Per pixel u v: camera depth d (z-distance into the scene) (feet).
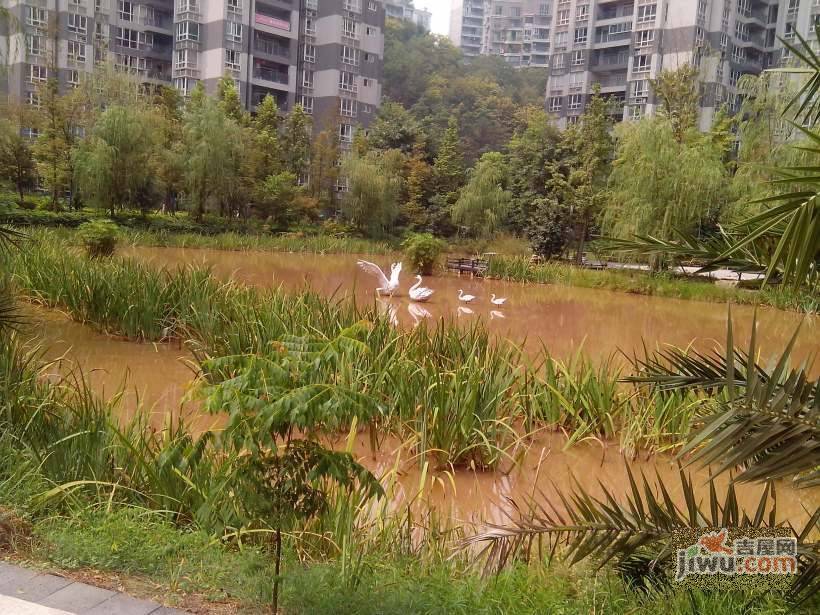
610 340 40.57
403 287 63.00
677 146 77.51
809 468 7.54
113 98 96.37
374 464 19.47
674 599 10.10
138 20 158.10
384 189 115.34
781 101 64.54
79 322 34.27
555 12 186.19
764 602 9.86
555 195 106.42
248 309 29.32
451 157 129.70
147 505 13.41
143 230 90.17
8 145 91.91
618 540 9.95
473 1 386.52
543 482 18.95
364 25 170.71
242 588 10.43
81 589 9.86
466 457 19.81
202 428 20.72
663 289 67.15
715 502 9.82
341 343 9.82
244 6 151.74
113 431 14.62
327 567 11.32
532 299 60.13
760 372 9.73
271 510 9.23
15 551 10.89
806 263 7.86
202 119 101.81
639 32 155.12
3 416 15.79
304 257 87.76
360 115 172.55
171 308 32.50
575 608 10.30
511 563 11.67
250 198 113.60
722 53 144.97
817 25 9.13
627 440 21.16
